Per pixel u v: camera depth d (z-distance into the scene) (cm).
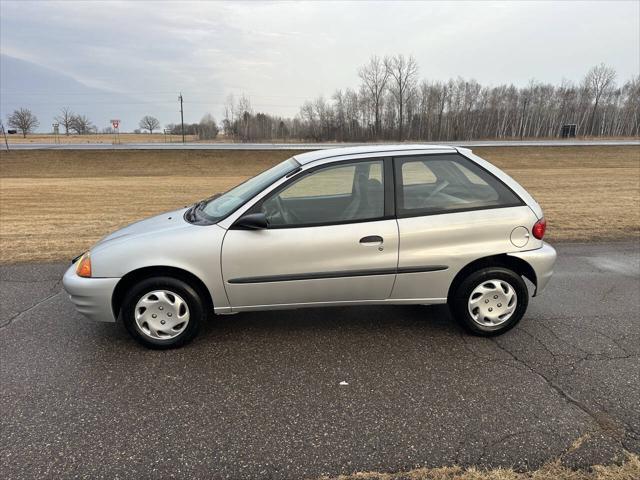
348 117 8788
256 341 361
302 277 338
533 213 359
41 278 528
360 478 216
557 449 235
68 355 338
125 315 337
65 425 257
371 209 346
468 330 367
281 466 225
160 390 292
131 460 229
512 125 9144
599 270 558
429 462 227
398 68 8425
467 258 351
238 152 4347
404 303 361
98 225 945
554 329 383
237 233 330
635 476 215
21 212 1188
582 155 4184
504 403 276
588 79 8994
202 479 216
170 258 326
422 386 296
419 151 363
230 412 269
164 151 4281
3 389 292
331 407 274
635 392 287
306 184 350
